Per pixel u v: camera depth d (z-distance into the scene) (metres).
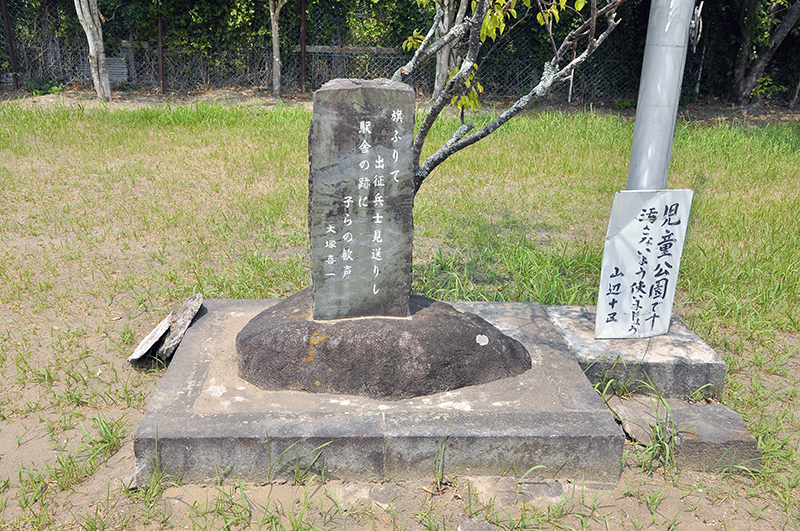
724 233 5.98
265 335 3.35
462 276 5.14
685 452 3.15
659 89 4.27
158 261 5.36
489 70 13.38
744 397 3.70
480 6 3.50
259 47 13.19
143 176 7.67
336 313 3.43
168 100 12.28
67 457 3.13
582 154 8.93
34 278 4.97
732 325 4.46
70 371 3.79
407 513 2.83
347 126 3.15
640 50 13.09
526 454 3.01
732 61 13.17
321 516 2.81
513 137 9.81
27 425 3.36
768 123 11.38
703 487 3.05
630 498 2.96
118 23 12.75
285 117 10.80
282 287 4.86
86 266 5.21
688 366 3.58
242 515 2.77
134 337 4.20
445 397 3.25
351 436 2.93
